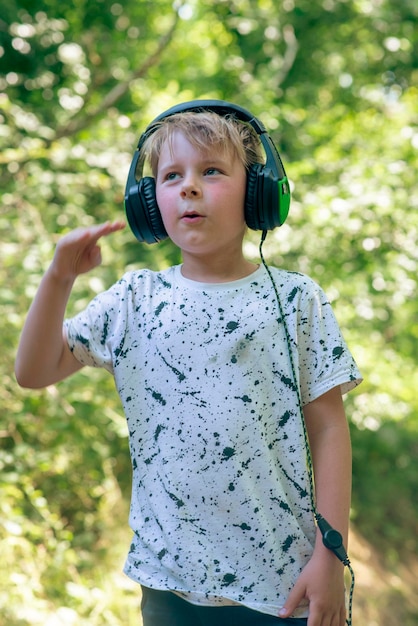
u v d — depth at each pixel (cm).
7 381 405
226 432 170
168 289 182
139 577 172
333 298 547
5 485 382
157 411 174
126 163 509
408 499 610
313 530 173
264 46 796
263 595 167
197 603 167
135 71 615
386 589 495
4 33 604
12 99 566
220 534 169
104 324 181
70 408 402
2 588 338
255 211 179
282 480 173
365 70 826
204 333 175
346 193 544
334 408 179
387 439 625
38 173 477
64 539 397
